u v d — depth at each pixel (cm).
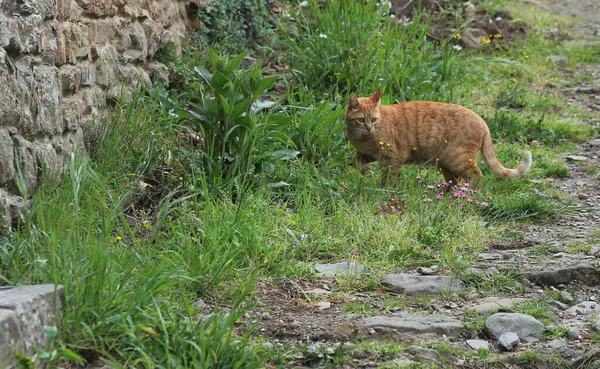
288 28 1536
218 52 1346
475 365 591
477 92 1523
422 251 823
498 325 643
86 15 936
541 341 632
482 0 2086
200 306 653
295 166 1006
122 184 864
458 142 1039
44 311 511
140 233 808
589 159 1248
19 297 498
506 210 974
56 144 798
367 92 1308
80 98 894
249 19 1495
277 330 632
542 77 1700
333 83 1341
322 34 1357
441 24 1825
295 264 774
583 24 2139
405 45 1507
